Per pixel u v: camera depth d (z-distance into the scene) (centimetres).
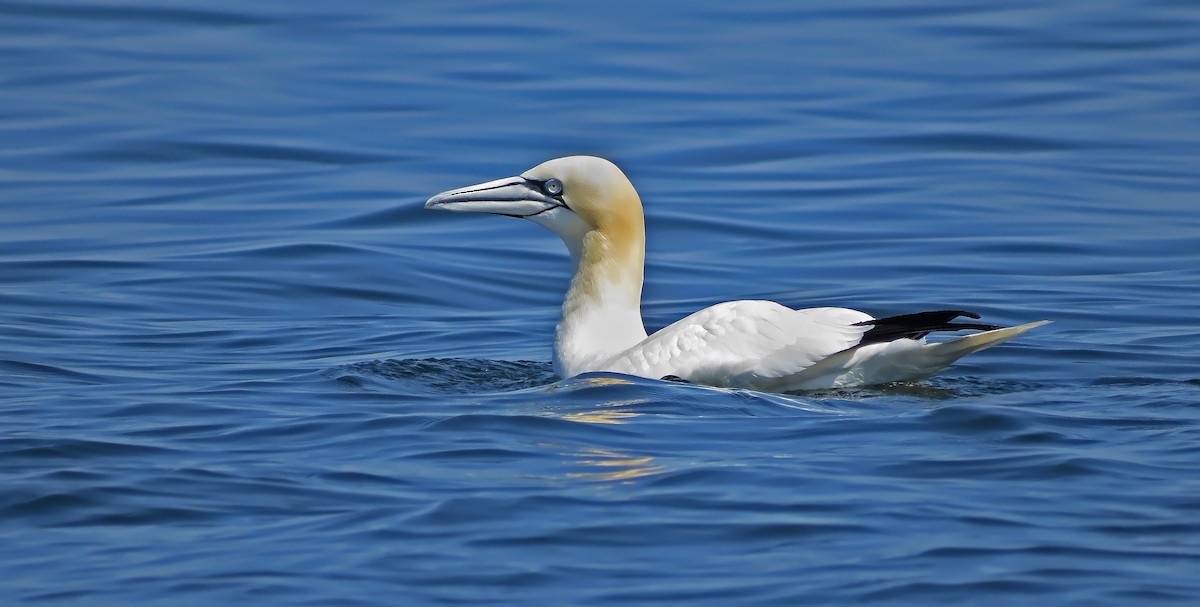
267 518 1088
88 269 2214
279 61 3684
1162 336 1789
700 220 2514
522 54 3775
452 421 1334
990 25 3988
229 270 2214
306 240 2372
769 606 927
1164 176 2755
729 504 1098
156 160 2909
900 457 1208
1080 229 2431
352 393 1477
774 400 1396
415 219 2550
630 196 1608
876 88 3450
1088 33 3875
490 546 1025
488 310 2081
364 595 947
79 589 964
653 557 1005
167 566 998
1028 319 1914
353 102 3350
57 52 3662
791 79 3544
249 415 1388
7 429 1328
